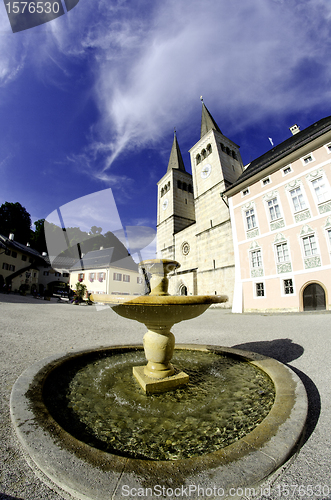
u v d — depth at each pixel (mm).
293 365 3693
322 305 13258
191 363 4008
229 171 27359
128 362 4066
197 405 2594
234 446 1649
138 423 2242
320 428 2049
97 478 1365
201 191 28188
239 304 17031
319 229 13680
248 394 2799
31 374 2951
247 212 18172
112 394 2871
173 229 33156
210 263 24672
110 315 12953
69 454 1557
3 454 1742
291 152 15047
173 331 7789
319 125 17250
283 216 15562
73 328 7840
